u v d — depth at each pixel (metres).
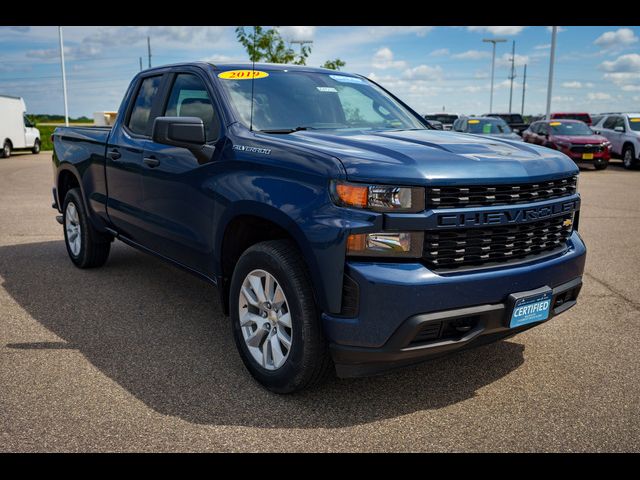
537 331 4.37
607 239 7.79
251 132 3.59
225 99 3.86
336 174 2.86
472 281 2.90
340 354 2.92
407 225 2.81
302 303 3.02
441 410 3.17
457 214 2.88
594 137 19.52
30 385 3.39
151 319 4.54
